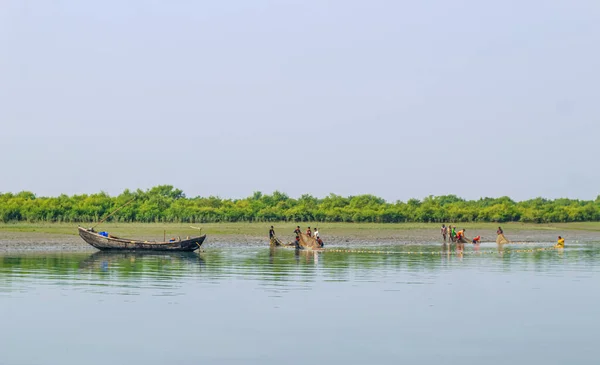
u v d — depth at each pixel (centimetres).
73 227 9762
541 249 7031
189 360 1956
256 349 2080
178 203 14538
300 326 2397
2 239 6938
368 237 9356
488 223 15650
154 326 2375
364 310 2711
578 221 17012
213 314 2595
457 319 2548
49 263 4559
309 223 14088
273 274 3959
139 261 4869
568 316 2622
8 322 2425
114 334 2255
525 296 3130
